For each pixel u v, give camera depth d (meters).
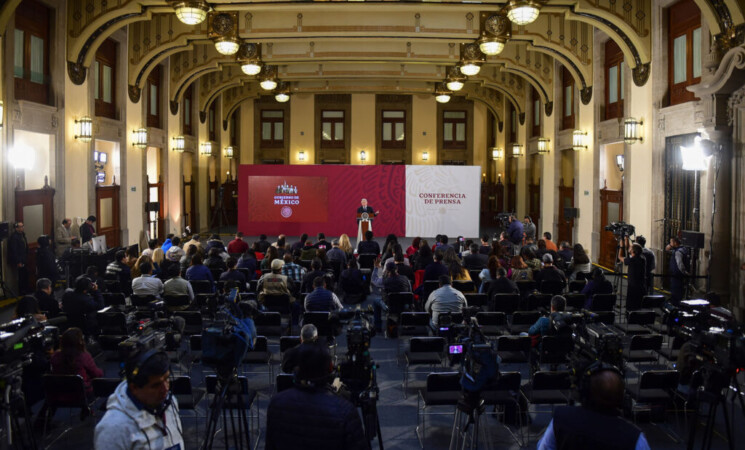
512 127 25.61
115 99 15.84
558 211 19.38
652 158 12.86
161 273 10.74
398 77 21.69
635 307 9.46
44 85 12.31
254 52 17.80
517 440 5.48
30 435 4.38
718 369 4.54
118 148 15.94
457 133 29.05
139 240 17.14
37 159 13.37
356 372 3.99
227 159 27.39
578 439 2.45
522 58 19.36
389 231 21.03
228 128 26.86
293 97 28.95
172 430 2.60
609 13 12.68
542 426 5.84
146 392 2.45
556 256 12.05
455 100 28.92
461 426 5.48
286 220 21.34
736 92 9.53
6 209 10.75
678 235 12.02
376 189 20.98
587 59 16.20
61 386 5.12
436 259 9.84
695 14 11.51
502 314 7.70
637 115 13.61
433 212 20.52
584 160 16.91
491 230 26.27
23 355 4.08
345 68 21.66
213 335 4.10
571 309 8.06
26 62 11.70
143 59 16.22
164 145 19.06
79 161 13.51
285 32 14.84
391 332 8.98
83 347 5.50
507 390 5.61
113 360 6.84
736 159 9.64
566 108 18.97
